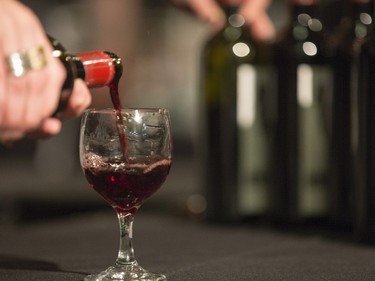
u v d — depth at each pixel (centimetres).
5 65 149
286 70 206
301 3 206
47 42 155
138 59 607
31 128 157
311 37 205
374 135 179
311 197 206
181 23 611
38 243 192
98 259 171
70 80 156
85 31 598
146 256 175
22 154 566
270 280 150
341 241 191
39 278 152
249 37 222
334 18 220
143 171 145
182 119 584
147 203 258
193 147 574
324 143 204
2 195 357
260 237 199
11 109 152
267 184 216
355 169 185
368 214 183
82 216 238
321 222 206
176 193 292
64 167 540
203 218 225
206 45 227
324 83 202
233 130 219
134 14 609
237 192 219
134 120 145
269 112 213
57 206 326
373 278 152
